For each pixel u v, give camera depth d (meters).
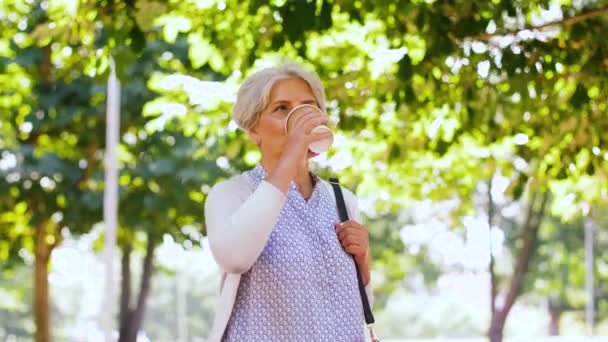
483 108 9.98
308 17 7.70
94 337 25.44
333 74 10.27
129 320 23.08
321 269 3.66
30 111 18.19
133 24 8.39
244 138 10.87
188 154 18.45
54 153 18.70
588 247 41.19
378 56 9.95
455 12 8.48
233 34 9.50
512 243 39.69
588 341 41.59
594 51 8.71
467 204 18.67
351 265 3.72
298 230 3.69
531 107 9.83
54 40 9.36
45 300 19.91
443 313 93.19
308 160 3.84
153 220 18.97
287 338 3.58
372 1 8.45
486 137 10.51
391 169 13.68
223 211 3.71
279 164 3.54
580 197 13.21
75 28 9.30
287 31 7.75
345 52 10.47
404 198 15.16
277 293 3.60
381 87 10.02
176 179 18.50
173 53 16.59
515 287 23.05
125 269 23.25
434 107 9.84
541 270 41.62
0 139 18.95
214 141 18.34
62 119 18.03
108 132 17.50
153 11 8.34
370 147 13.09
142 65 16.78
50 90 18.25
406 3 8.24
